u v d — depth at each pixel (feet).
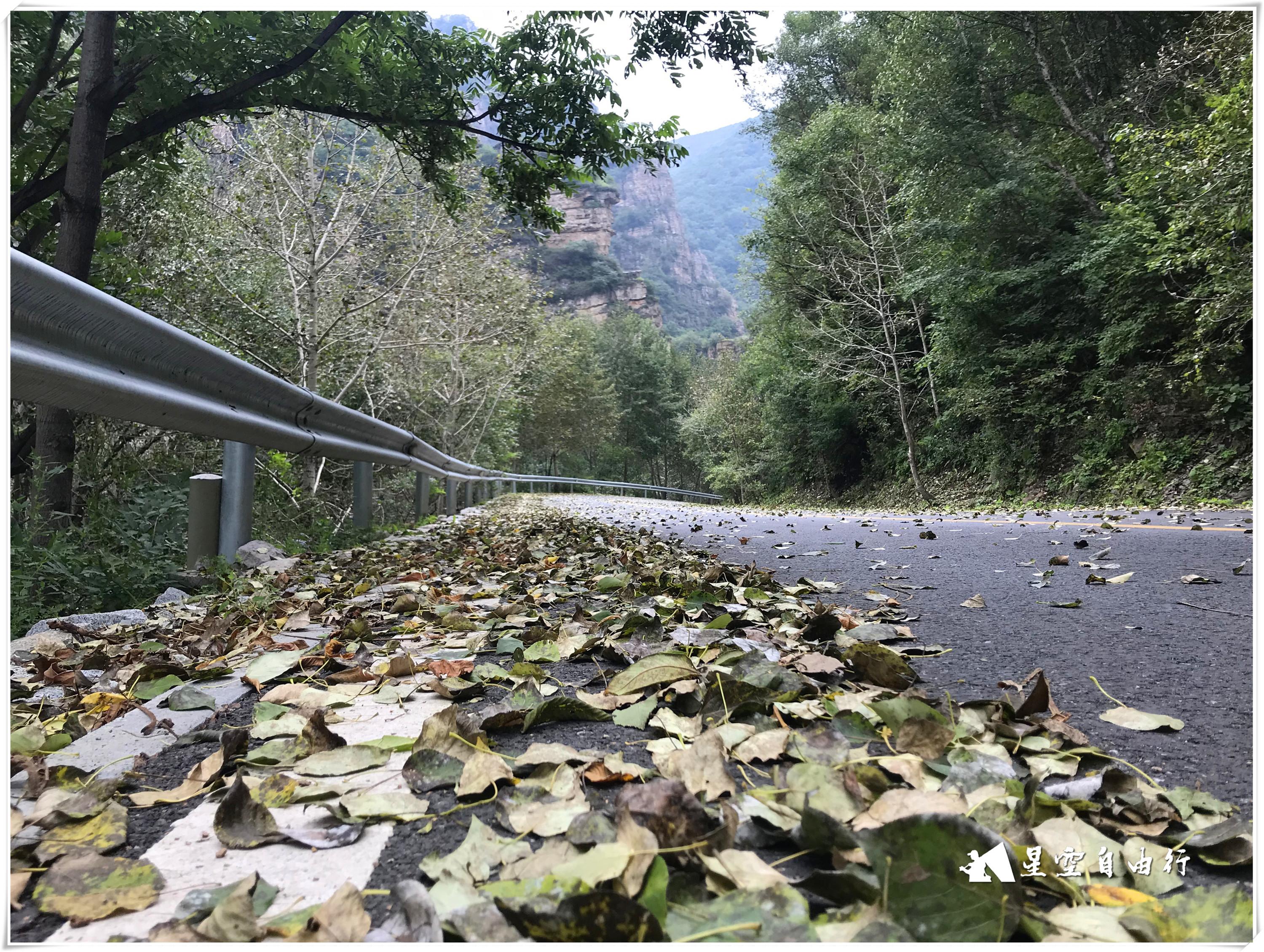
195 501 13.03
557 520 32.27
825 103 104.17
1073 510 35.81
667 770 3.89
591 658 6.94
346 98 31.27
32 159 25.54
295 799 3.80
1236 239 34.47
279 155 39.60
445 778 4.05
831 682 5.76
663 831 2.97
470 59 30.99
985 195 51.47
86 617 9.51
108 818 3.60
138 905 2.87
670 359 252.83
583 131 32.60
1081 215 53.47
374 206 44.21
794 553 16.88
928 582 11.68
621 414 193.16
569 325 141.90
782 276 90.58
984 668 6.41
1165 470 43.11
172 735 5.13
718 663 5.75
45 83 24.66
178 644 8.09
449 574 14.02
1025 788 3.27
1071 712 5.25
